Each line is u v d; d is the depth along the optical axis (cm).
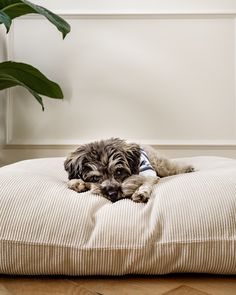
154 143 217
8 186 97
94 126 219
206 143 215
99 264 84
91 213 90
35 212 89
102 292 80
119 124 219
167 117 218
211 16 211
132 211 91
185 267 85
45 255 84
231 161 157
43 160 159
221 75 214
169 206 90
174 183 104
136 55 217
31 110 220
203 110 216
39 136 219
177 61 215
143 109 218
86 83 218
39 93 194
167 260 84
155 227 86
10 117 219
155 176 114
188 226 86
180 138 217
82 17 215
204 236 84
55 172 137
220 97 215
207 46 214
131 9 214
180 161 165
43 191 97
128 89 218
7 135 219
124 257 84
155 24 214
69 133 219
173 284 84
